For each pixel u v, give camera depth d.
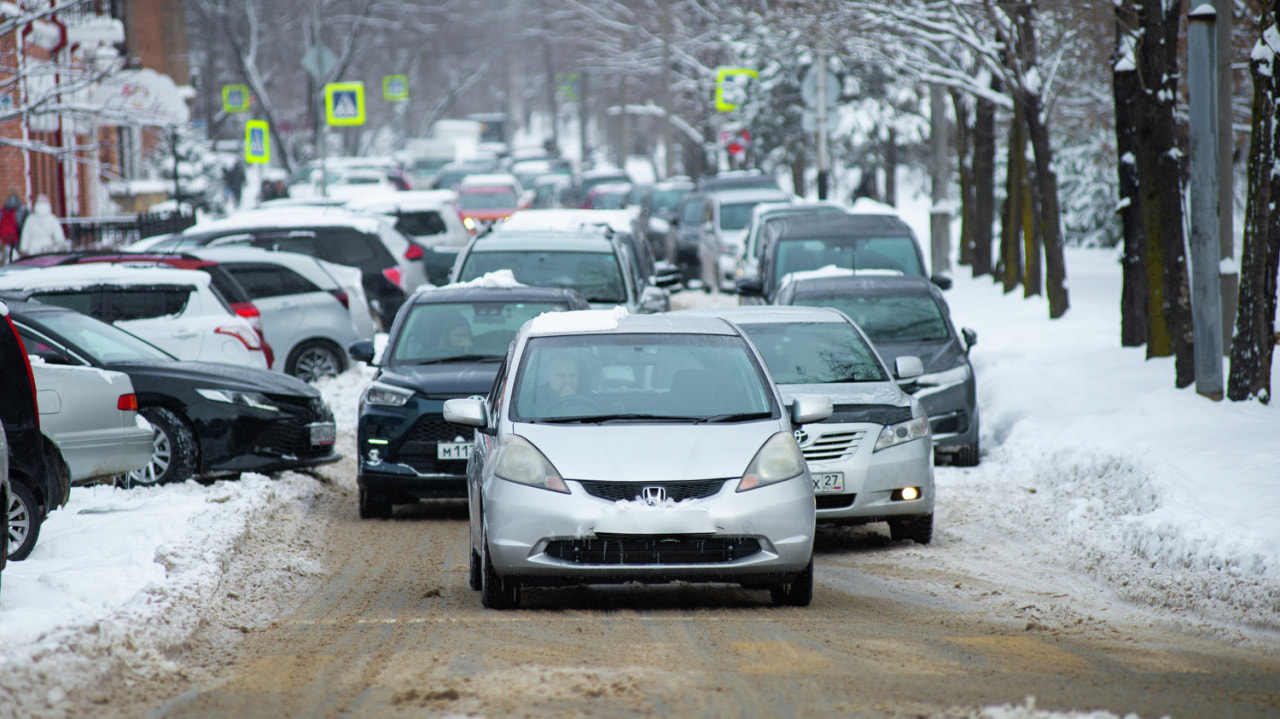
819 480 37.38
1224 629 27.56
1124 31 63.44
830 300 54.09
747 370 32.00
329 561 36.78
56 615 25.47
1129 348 65.56
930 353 51.25
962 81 83.94
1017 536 39.44
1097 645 26.11
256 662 25.22
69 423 37.97
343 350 69.38
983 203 112.00
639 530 28.34
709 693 22.34
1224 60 57.41
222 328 55.94
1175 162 58.72
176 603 28.44
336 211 86.19
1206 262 49.88
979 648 25.83
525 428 30.00
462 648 25.91
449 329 46.34
